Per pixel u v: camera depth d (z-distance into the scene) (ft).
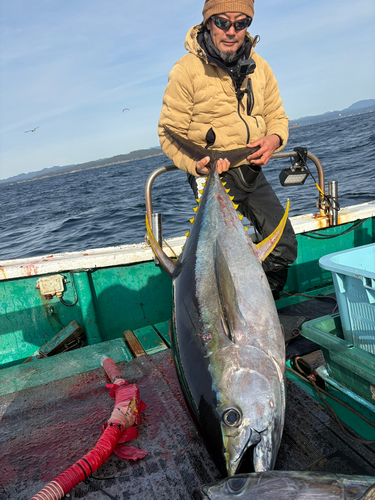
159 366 7.38
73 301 9.84
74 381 7.18
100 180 177.37
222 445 4.49
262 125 8.42
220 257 5.48
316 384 6.75
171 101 8.00
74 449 5.53
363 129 171.01
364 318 5.51
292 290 11.62
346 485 3.44
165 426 5.76
